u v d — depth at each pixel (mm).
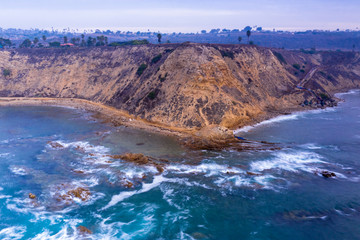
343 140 68875
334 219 39281
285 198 44281
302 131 76062
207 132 70188
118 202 43812
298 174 51562
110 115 90750
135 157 56969
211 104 80625
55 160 57375
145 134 73125
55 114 93688
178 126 77375
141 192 46438
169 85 89062
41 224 38844
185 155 59875
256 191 46250
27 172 52375
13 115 92312
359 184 48062
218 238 36219
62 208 42375
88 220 39719
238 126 79000
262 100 99062
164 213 41125
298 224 38500
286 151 61938
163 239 36125
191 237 36406
